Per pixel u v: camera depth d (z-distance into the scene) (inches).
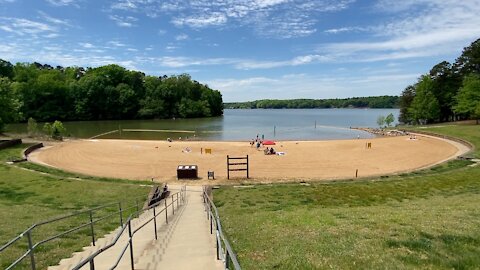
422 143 2057.1
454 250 295.4
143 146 2090.3
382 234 359.3
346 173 1320.1
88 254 331.0
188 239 384.5
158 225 518.3
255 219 537.0
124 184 1029.2
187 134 3157.0
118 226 554.9
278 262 281.4
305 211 609.3
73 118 4972.9
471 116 2780.5
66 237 454.6
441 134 2262.6
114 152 1850.4
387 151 1824.6
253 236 404.8
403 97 3764.8
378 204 725.3
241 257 312.7
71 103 4963.1
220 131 3462.1
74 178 1105.4
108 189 950.4
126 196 879.7
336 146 2044.8
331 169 1405.0
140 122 4739.2
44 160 1569.9
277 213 594.2
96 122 4680.1
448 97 3265.3
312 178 1214.9
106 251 338.3
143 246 356.5
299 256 294.2
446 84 3348.9
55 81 4867.1
